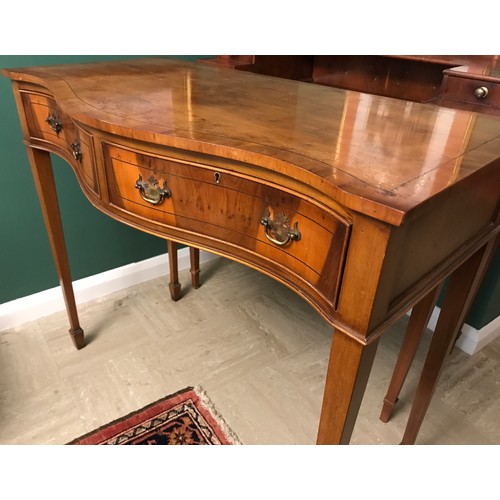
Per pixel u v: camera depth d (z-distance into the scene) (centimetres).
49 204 114
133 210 81
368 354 59
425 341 145
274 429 113
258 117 77
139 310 151
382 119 80
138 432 111
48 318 145
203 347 138
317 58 160
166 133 67
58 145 102
